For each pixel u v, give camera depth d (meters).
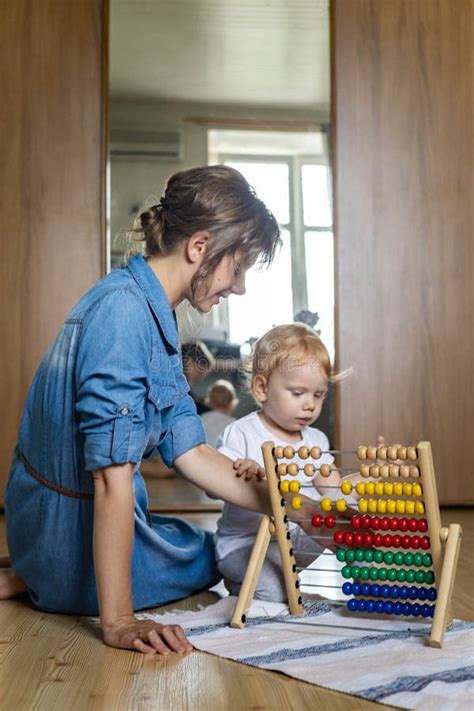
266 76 3.63
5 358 3.52
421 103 3.65
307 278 3.60
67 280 3.54
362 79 3.64
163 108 3.58
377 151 3.63
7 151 3.53
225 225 1.64
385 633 1.54
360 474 1.74
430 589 1.59
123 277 1.67
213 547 1.97
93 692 1.25
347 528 1.78
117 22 3.58
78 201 3.54
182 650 1.45
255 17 3.63
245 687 1.27
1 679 1.31
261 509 1.74
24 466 1.73
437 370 3.63
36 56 3.55
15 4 3.55
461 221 3.65
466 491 3.61
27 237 3.53
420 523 1.59
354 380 3.60
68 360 1.64
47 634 1.57
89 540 1.67
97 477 1.51
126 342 1.56
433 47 3.66
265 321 3.56
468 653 1.39
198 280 1.67
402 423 3.61
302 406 1.87
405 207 3.64
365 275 3.62
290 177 3.62
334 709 1.17
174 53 3.60
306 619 1.65
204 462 1.79
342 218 3.61
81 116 3.55
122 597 1.51
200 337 3.50
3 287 3.52
